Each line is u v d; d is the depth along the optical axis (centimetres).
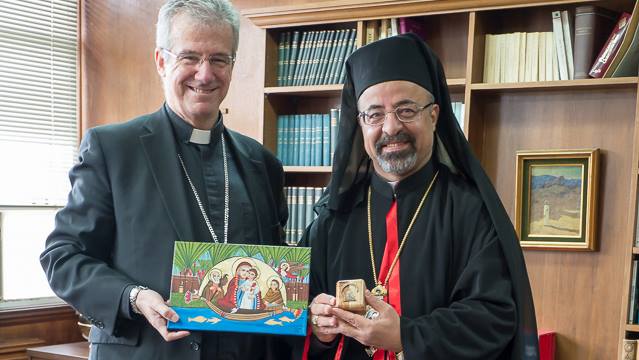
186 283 198
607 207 346
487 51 361
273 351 219
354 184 225
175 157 215
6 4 479
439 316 192
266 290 198
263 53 401
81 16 512
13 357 440
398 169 207
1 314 448
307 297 198
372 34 377
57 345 439
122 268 206
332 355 211
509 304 195
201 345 203
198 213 216
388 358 203
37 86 491
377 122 207
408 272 208
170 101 221
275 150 409
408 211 216
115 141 213
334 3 373
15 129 480
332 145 392
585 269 350
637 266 316
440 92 215
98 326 199
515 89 353
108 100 500
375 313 194
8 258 470
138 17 488
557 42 345
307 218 393
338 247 222
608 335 344
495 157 371
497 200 210
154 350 201
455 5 350
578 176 347
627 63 327
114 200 209
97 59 505
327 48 392
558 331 355
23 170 482
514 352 197
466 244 206
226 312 197
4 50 478
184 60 211
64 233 209
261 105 402
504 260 202
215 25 211
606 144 347
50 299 483
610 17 346
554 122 358
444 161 221
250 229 226
